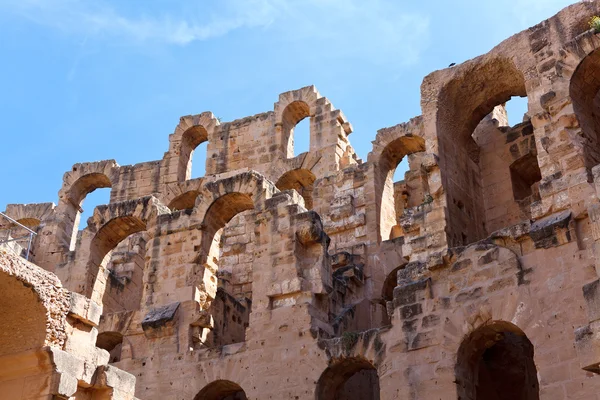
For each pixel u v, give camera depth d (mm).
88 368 23391
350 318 34656
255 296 33594
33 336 22859
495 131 37781
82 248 41719
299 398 30406
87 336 23938
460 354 27625
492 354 34312
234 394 38406
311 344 31141
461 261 28875
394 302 29703
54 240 51312
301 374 30797
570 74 29812
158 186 55562
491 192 36594
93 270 41656
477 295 27828
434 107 35000
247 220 48844
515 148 36781
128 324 36094
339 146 50906
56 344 22953
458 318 27922
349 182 42844
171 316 34656
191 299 35375
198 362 33406
